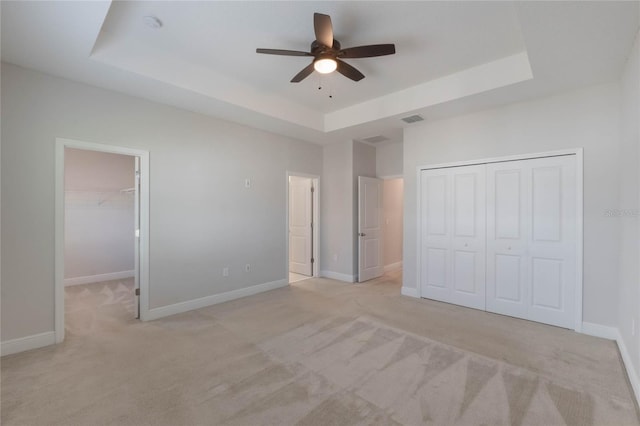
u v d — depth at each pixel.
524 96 3.39
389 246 6.74
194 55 3.09
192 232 3.95
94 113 3.15
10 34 2.25
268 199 4.90
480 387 2.18
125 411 1.92
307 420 1.84
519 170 3.60
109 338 3.02
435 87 3.63
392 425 1.80
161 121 3.65
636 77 2.27
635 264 2.26
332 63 2.59
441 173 4.25
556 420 1.84
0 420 1.83
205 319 3.57
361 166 5.70
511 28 2.59
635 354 2.17
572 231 3.25
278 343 2.91
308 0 2.26
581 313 3.17
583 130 3.17
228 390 2.15
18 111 2.72
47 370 2.40
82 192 5.35
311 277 5.84
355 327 3.31
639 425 1.80
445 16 2.44
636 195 2.26
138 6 2.32
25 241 2.75
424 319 3.56
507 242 3.68
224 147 4.29
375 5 2.32
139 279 3.56
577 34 2.24
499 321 3.49
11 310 2.69
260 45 2.91
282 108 4.25
